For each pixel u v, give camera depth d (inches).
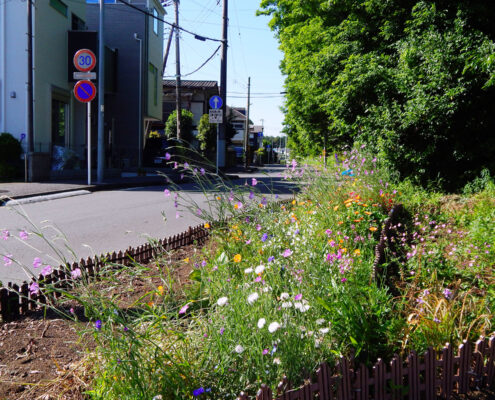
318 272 142.5
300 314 122.6
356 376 106.7
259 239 191.0
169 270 176.6
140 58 1201.4
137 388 103.1
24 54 762.2
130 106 1207.6
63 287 183.2
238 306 122.8
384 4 525.7
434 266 187.0
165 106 2116.1
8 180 697.6
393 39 536.7
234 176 1000.9
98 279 194.9
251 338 113.9
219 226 209.6
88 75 653.9
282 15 994.7
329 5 614.9
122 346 111.1
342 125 547.2
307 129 1026.7
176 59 1250.0
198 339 118.8
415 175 439.2
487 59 358.6
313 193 293.4
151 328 123.3
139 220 394.3
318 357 113.0
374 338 123.2
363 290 134.2
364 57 520.1
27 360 134.6
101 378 112.2
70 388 118.2
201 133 1769.2
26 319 164.6
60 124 895.1
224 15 973.8
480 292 167.5
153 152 1427.2
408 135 444.1
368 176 345.4
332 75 609.6
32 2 744.3
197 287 164.2
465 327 129.1
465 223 283.7
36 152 709.3
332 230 218.2
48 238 312.5
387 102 466.6
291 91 999.0
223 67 987.3
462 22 408.5
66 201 516.7
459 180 422.9
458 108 401.4
